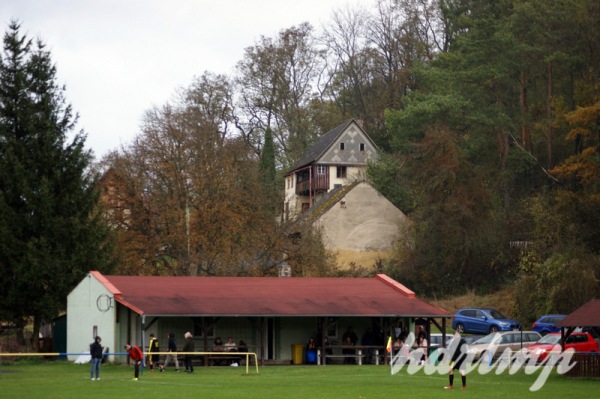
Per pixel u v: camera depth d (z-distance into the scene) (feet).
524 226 284.20
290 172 412.36
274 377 153.89
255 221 270.67
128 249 258.37
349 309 189.57
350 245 318.45
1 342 206.69
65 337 215.92
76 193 224.12
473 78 301.84
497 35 293.43
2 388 130.82
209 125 280.72
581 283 232.94
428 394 123.75
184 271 261.65
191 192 264.52
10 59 224.53
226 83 362.53
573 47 280.31
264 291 197.16
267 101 395.96
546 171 291.79
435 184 288.10
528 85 311.68
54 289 217.77
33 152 221.87
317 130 423.23
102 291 187.11
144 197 263.70
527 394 124.57
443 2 366.84
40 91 225.56
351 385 137.80
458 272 286.25
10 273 217.56
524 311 249.34
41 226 218.79
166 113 275.80
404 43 410.72
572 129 257.75
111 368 173.47
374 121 429.38
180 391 126.31
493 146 311.27
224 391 126.62
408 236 295.69
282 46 398.83
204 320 181.37
